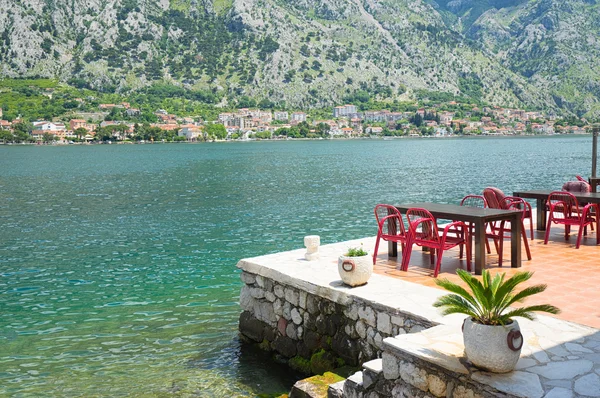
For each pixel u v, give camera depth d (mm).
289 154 118000
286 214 27219
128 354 9242
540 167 64000
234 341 9664
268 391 7711
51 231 24016
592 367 4742
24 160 106188
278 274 8734
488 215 8352
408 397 5180
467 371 4672
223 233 22031
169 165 83438
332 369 7688
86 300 12672
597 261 9148
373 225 23141
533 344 5363
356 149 142875
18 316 11562
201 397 7594
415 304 6840
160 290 13328
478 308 4844
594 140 14023
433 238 8711
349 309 7488
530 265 9008
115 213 29750
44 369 8719
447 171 58969
